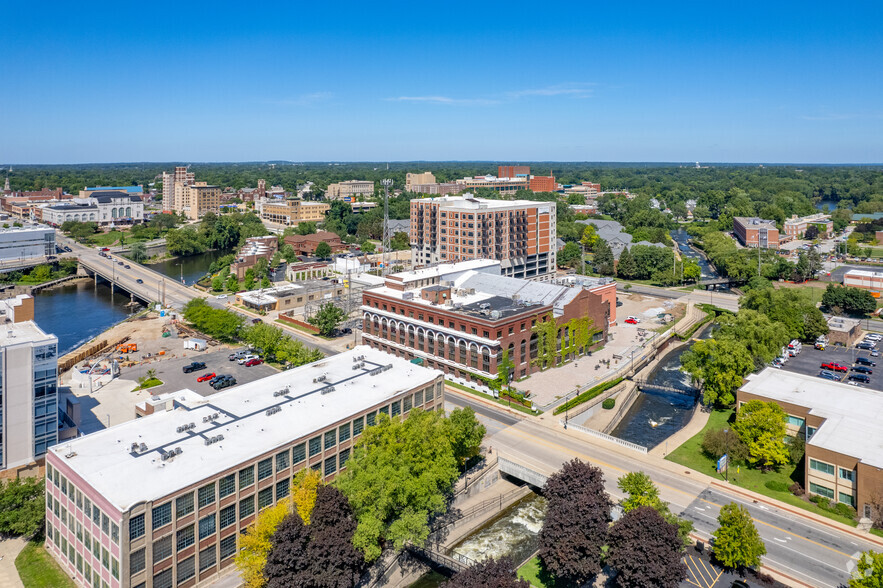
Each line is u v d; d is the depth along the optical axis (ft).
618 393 488.85
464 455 346.54
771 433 350.84
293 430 307.78
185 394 364.99
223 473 267.18
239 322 613.11
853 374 481.87
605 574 270.26
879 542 282.15
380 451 289.12
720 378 430.20
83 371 516.73
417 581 283.38
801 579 258.98
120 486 249.34
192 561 258.57
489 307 506.89
